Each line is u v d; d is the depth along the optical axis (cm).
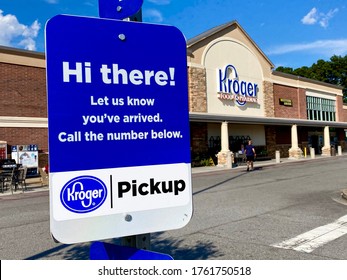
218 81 2870
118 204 198
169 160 212
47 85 184
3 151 1717
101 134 195
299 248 541
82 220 188
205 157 2656
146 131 207
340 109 4628
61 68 187
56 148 184
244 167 2455
